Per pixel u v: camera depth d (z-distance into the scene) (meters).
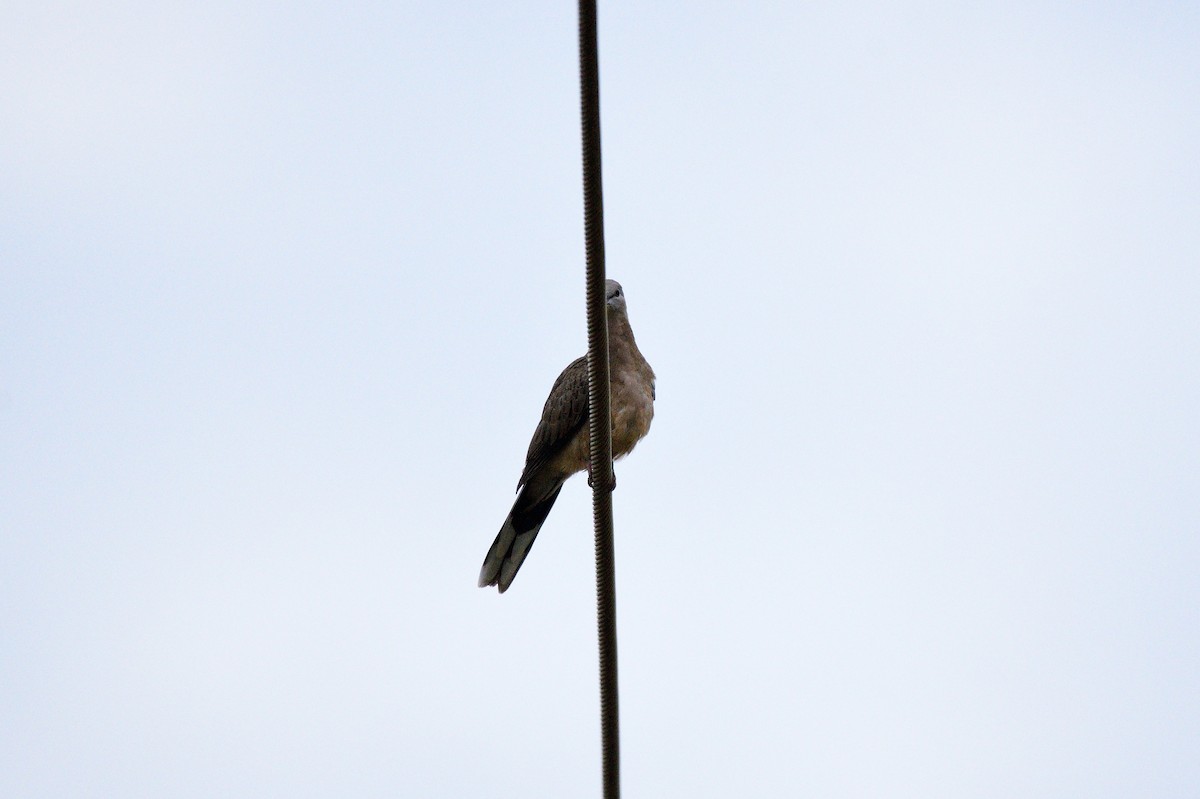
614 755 9.61
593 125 7.99
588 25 7.71
